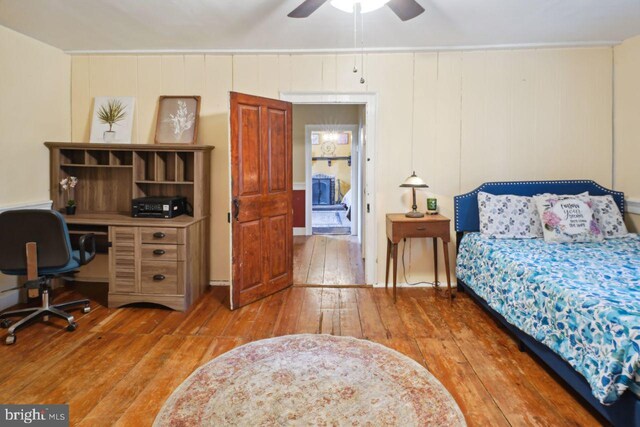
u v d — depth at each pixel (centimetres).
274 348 273
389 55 392
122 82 404
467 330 303
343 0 218
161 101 401
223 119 402
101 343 279
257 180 365
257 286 371
